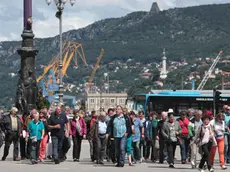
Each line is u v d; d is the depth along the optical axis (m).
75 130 40.19
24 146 40.88
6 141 39.88
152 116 41.78
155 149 40.91
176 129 36.31
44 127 39.16
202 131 31.61
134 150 40.19
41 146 39.53
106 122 41.72
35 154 37.50
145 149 43.00
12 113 39.62
